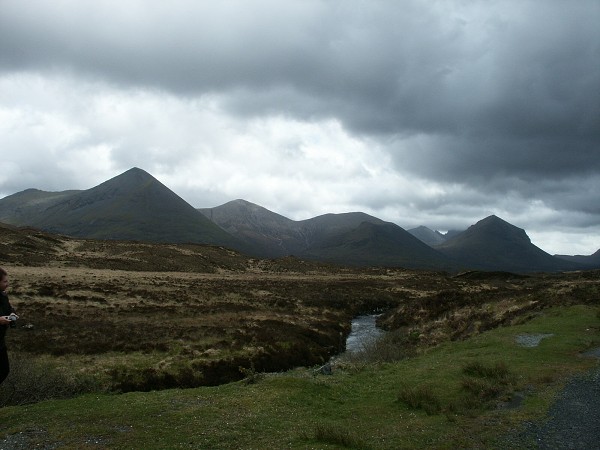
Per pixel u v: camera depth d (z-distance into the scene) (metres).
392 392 15.80
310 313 57.59
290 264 135.38
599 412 12.18
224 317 45.84
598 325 28.00
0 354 8.98
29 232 106.25
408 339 40.56
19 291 45.12
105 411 12.08
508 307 40.94
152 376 26.47
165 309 46.53
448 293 55.09
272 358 33.53
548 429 10.92
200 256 120.75
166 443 9.76
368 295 79.56
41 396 17.91
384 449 9.85
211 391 14.86
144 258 103.75
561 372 17.06
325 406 13.94
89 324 36.22
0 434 10.08
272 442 10.05
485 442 10.14
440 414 12.87
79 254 97.50
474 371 17.91
